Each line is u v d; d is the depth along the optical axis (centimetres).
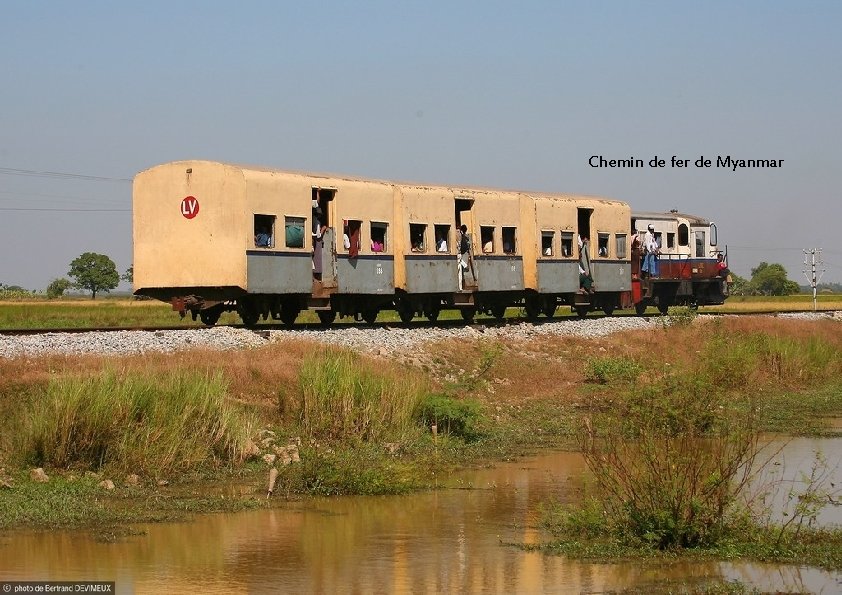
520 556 1794
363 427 2809
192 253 4006
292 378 3011
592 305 5897
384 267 4522
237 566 1709
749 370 4203
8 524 1947
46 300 12450
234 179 3909
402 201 4594
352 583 1622
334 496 2292
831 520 2048
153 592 1557
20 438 2355
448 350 4031
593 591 1593
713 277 6912
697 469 1916
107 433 2386
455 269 4875
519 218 5244
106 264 18675
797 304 10962
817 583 1639
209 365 2964
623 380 3931
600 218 5722
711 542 1858
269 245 3991
